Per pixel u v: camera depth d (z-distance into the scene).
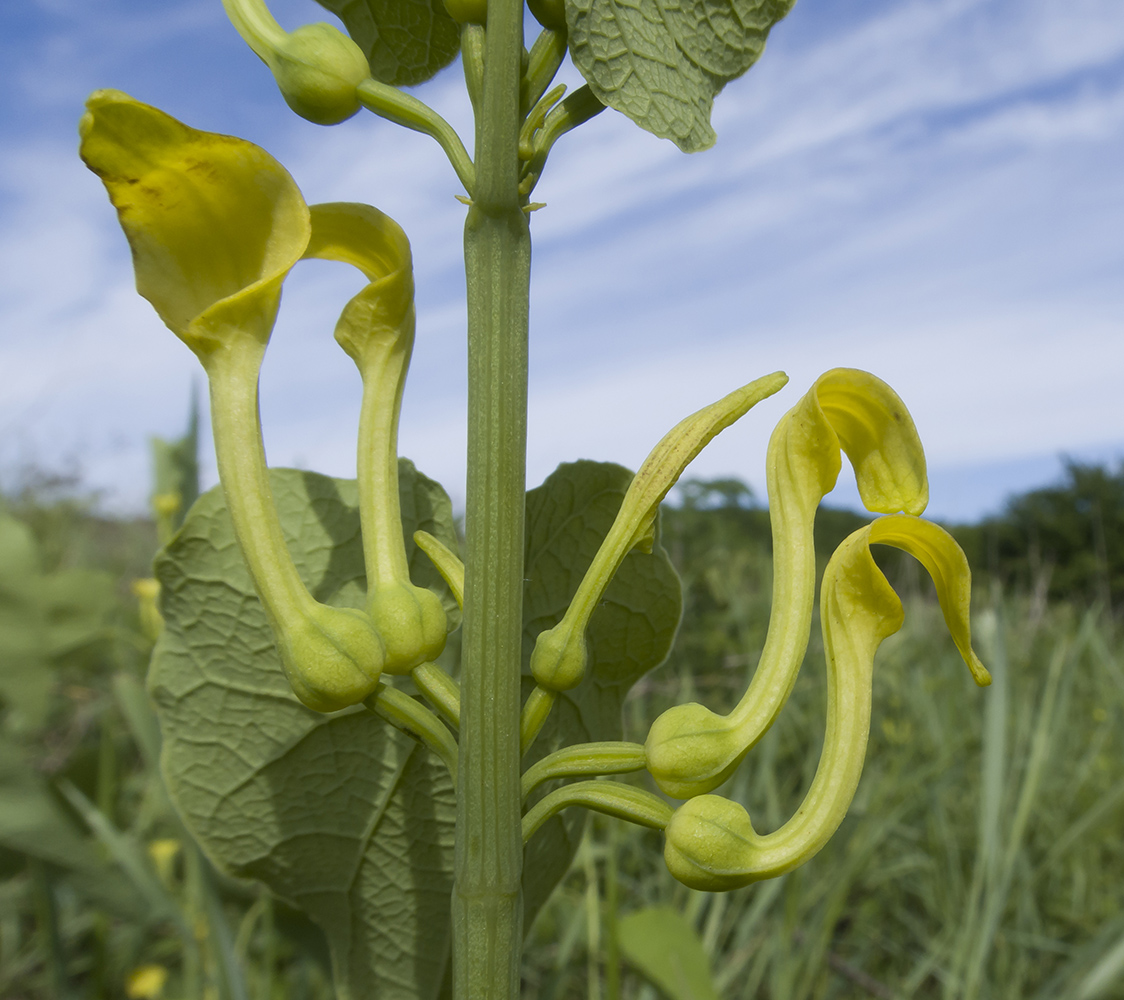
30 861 0.11
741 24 0.05
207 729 0.06
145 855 0.15
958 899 0.17
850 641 0.05
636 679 0.07
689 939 0.10
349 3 0.06
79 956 0.16
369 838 0.07
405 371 0.05
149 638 0.14
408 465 0.06
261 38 0.05
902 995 0.15
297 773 0.06
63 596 0.14
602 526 0.06
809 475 0.05
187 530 0.06
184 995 0.15
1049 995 0.13
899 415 0.05
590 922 0.12
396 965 0.07
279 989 0.13
